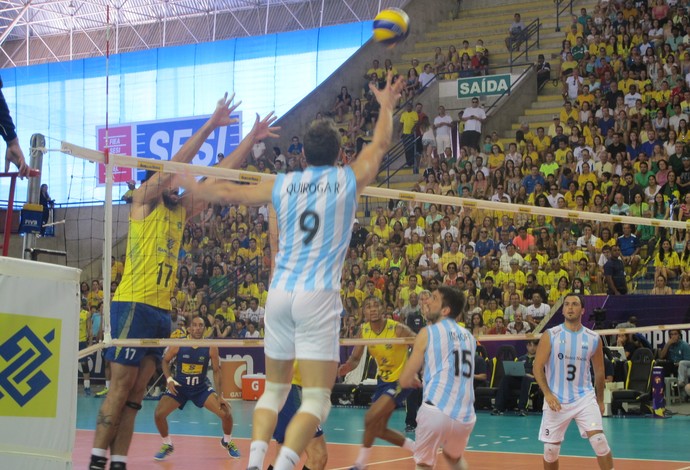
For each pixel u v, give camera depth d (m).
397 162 25.62
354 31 28.95
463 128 23.86
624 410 16.33
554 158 21.66
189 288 20.34
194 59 30.50
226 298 20.31
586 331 8.53
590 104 22.91
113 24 36.81
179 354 11.55
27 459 5.14
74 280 5.44
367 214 22.02
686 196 18.52
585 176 20.47
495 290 17.42
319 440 8.20
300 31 29.61
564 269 17.92
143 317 7.40
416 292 16.59
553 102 24.89
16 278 5.12
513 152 22.27
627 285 17.91
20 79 32.16
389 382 9.91
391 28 5.77
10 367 5.08
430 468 7.29
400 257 18.55
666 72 22.69
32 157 8.05
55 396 5.30
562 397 8.45
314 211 5.01
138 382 7.48
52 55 38.06
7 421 5.05
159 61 30.78
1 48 38.44
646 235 18.67
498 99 24.55
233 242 21.30
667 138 20.94
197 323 11.48
